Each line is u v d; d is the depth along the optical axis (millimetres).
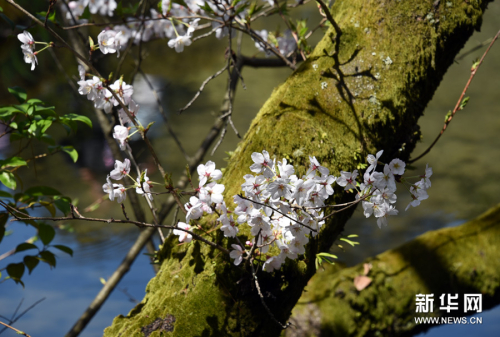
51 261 2152
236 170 1965
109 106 1937
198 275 1919
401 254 2477
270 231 1866
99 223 4410
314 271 1955
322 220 1880
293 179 1850
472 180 5074
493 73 8555
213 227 1926
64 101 6852
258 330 1915
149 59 10031
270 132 1958
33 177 5238
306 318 2396
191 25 2072
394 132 1979
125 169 1891
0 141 6020
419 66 1981
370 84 1975
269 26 10555
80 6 2289
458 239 2502
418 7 1987
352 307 2414
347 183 1870
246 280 1905
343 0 2051
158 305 1928
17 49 6832
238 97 8023
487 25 10359
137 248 2387
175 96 8172
